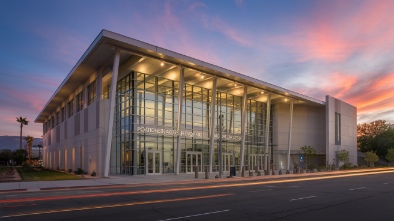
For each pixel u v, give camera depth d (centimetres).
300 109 5966
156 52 2988
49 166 6900
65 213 1135
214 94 3897
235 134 4744
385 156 8506
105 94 3853
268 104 4853
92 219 1029
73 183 2398
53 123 6919
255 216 1097
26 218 1045
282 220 1031
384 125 10762
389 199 1575
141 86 3572
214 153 4397
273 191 1948
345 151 6038
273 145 5747
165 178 2970
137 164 3403
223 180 2881
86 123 3809
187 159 3981
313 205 1362
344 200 1532
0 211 1180
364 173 4406
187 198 1577
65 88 4644
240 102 5091
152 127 3562
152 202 1427
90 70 3656
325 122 6012
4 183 2377
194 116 4212
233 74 3847
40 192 1886
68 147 4772
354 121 7081
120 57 3219
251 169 5112
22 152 9844
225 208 1264
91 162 3553
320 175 3862
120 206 1302
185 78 3931
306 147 5462
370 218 1074
